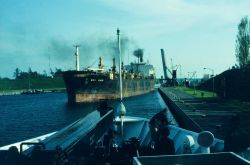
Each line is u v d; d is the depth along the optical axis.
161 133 8.72
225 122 36.31
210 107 54.78
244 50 69.75
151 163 5.11
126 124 17.48
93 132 11.48
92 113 16.94
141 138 16.64
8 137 49.69
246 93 64.06
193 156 5.15
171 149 8.56
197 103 63.78
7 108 108.12
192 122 28.64
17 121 70.06
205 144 7.27
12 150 6.54
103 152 10.27
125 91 121.62
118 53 16.70
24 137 49.59
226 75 73.38
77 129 11.38
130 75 134.25
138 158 5.10
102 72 107.94
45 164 6.45
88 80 98.12
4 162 6.42
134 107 91.94
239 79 67.19
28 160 6.48
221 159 5.16
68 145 8.35
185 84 194.00
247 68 64.88
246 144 7.89
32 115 82.06
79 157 9.11
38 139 11.85
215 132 29.61
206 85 123.25
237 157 4.95
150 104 99.88
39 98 164.88
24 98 170.25
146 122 17.06
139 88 145.75
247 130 27.77
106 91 104.00
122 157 10.20
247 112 45.53
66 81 100.19
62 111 88.00
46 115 80.75
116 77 112.00
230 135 8.01
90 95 99.94
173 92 112.62
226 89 72.81
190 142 9.72
